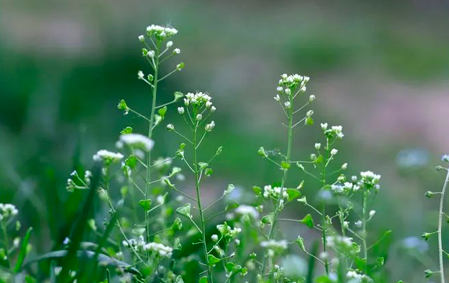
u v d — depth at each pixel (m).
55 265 3.43
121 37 14.38
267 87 13.45
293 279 3.05
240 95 12.64
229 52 16.33
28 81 10.98
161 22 17.11
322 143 10.08
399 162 6.02
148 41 12.41
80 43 15.11
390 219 6.32
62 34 16.11
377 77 15.13
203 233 3.15
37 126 7.76
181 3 20.38
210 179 8.05
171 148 7.55
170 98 10.97
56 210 4.11
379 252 3.76
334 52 16.45
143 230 3.27
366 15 21.33
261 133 10.11
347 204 3.14
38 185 5.56
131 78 11.65
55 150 7.29
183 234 4.12
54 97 9.27
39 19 17.31
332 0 21.95
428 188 7.32
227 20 19.45
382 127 11.70
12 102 9.62
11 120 9.27
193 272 3.72
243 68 14.78
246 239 3.23
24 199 5.14
